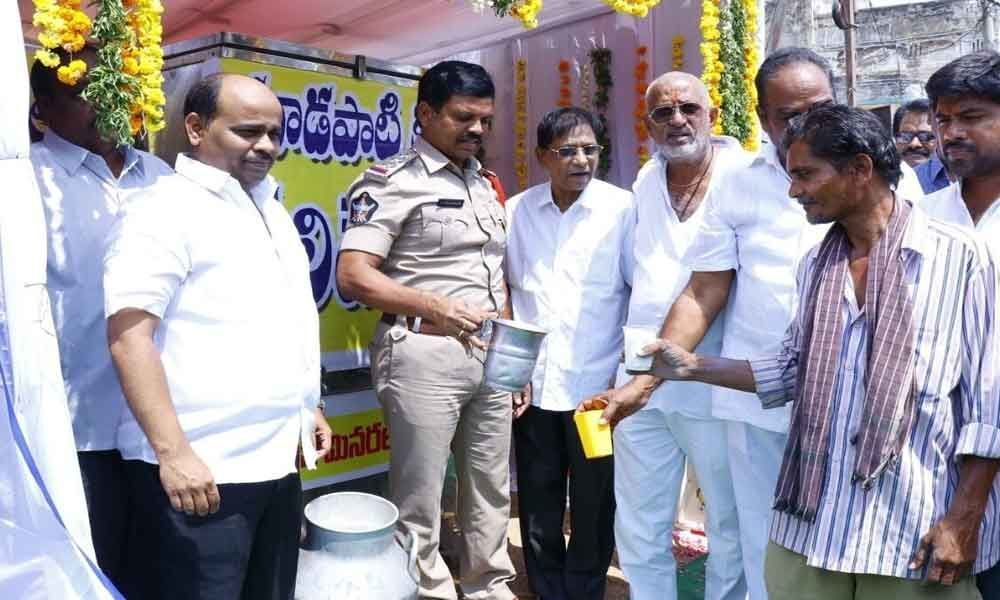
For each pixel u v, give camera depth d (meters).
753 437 2.78
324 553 2.69
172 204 2.08
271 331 2.21
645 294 3.13
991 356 1.74
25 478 1.84
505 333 2.57
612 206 3.42
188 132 2.23
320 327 3.39
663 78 3.00
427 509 3.09
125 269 2.00
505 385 2.59
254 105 2.18
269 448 2.20
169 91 3.26
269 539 2.30
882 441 1.76
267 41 3.19
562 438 3.47
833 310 1.89
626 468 3.16
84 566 1.89
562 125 3.32
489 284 3.20
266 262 2.23
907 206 1.85
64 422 1.89
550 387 3.38
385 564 2.70
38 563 1.86
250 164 2.21
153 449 1.99
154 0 2.21
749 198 2.70
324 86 3.37
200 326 2.11
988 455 1.71
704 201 3.04
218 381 2.12
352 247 2.99
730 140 3.22
